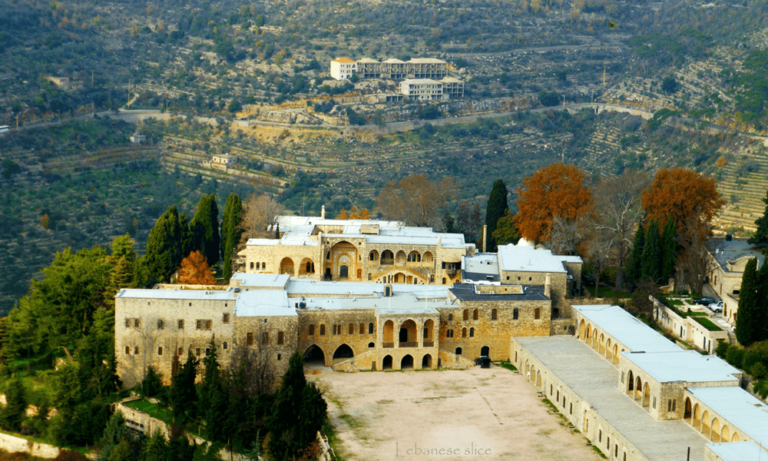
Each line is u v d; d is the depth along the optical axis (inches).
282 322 7662.4
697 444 6186.0
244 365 7283.5
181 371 7357.3
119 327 7726.4
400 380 7829.7
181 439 7003.0
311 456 6771.7
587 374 7396.7
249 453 6840.6
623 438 6264.8
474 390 7662.4
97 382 7613.2
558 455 6584.6
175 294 7829.7
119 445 6948.8
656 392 6569.9
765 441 5713.6
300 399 6939.0
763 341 7130.9
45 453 7445.9
